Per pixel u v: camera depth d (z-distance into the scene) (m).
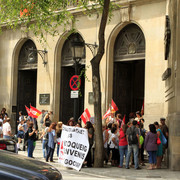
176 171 13.62
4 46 27.70
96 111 14.42
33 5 15.77
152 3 19.75
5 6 17.22
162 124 15.40
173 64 15.14
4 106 27.52
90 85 22.28
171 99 15.60
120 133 14.48
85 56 23.02
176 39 14.51
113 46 21.81
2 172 3.82
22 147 21.08
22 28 26.20
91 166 14.55
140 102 23.64
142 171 13.48
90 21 22.45
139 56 20.72
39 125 24.45
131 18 20.58
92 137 14.50
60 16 16.47
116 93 21.94
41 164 4.54
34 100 28.22
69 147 13.81
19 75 27.42
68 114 24.91
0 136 17.62
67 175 12.09
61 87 24.61
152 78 19.48
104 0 13.83
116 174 12.64
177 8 14.39
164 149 15.73
